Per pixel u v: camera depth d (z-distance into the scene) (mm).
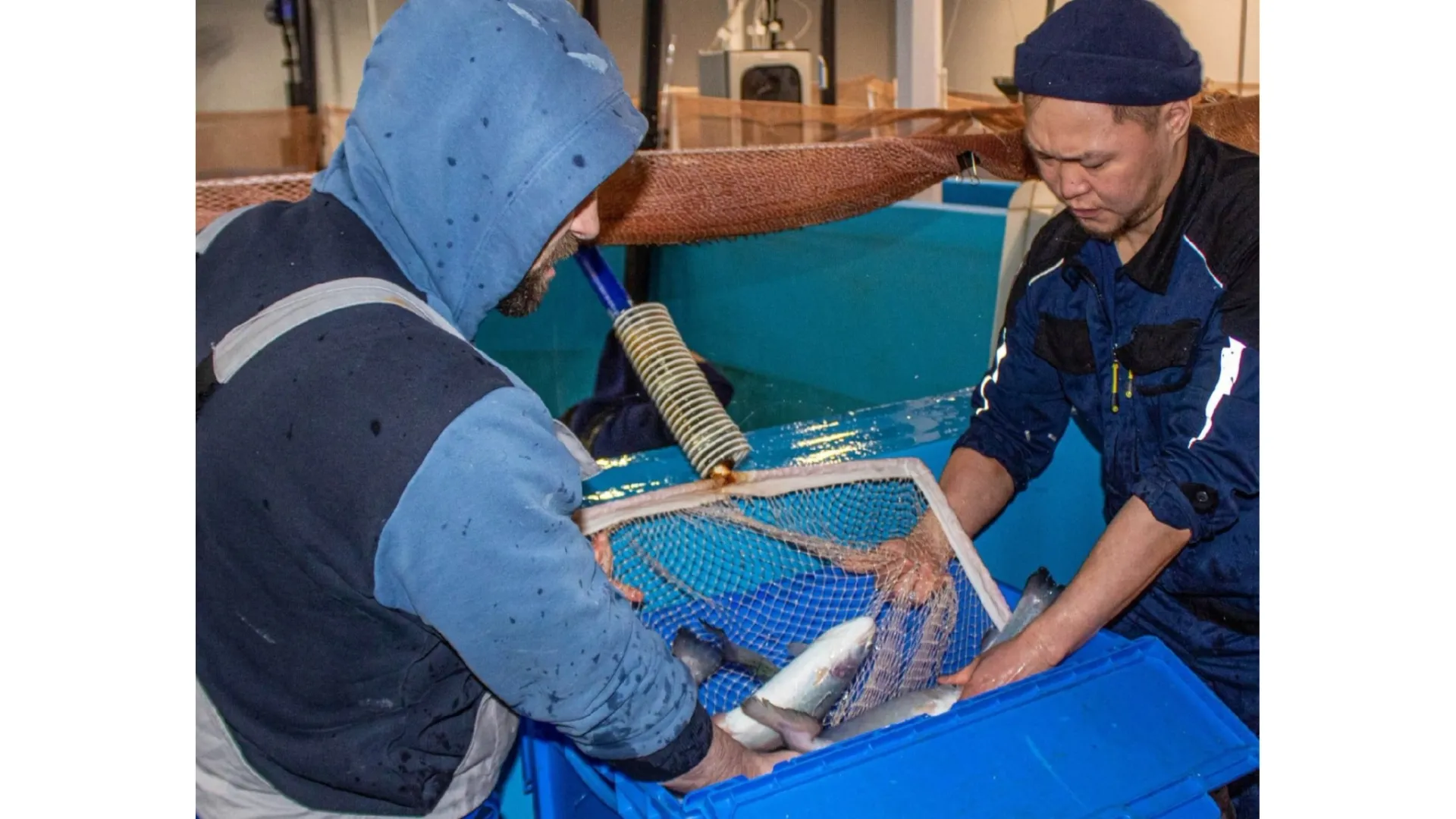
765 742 1146
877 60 2715
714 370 3037
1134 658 1153
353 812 843
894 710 1190
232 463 742
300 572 752
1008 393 1560
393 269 817
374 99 813
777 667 1366
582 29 832
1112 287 1369
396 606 753
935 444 1751
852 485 1514
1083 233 1403
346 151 844
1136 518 1224
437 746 852
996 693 1057
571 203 795
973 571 1421
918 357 2688
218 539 769
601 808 1146
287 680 805
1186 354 1300
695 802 879
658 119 1982
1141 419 1385
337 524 719
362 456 703
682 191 1451
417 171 793
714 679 1397
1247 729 1080
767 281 3145
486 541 711
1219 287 1264
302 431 717
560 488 772
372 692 807
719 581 1465
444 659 822
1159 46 1104
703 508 1341
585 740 844
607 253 3523
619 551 1369
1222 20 2668
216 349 768
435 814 864
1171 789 995
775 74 2004
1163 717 1082
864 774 951
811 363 3006
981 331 2473
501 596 728
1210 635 1436
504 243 803
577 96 793
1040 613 1278
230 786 854
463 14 789
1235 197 1250
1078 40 1103
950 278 2551
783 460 1670
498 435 723
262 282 794
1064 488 1899
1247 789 1368
